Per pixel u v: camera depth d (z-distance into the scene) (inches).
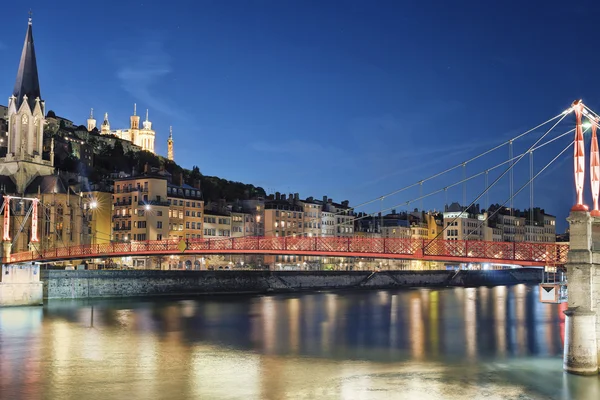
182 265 6801.2
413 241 2625.5
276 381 1854.1
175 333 2847.0
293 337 2736.2
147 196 6776.6
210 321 3326.8
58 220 6712.6
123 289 4872.0
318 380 1867.6
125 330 2930.6
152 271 5073.8
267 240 3255.4
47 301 4355.3
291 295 5516.7
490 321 3412.9
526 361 2171.5
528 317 3641.7
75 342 2559.1
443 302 4817.9
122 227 6939.0
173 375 1934.1
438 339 2694.4
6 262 4005.9
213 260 7145.7
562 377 1898.4
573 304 1957.4
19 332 2824.8
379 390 1743.4
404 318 3550.7
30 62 7623.0
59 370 2003.0
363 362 2151.8
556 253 2231.8
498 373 1966.0
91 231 6978.4
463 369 2030.0
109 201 7135.8
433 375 1939.0
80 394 1700.3
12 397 1669.5
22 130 7401.6
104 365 2085.4
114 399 1649.9
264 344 2536.9
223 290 5595.5
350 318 3535.9
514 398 1664.6
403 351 2378.2
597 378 1875.0
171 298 4923.7
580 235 1947.6
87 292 4653.1
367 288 6988.2
